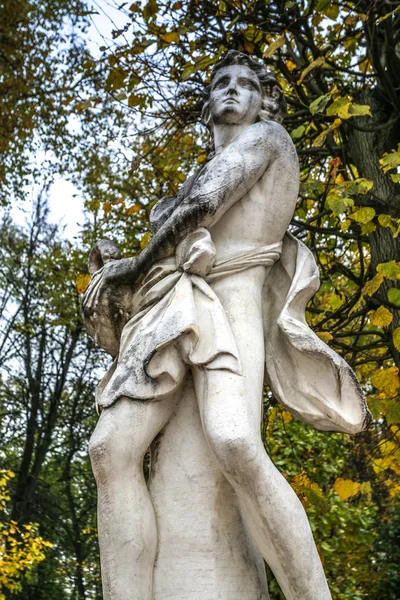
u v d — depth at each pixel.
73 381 18.89
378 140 6.80
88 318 3.38
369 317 5.76
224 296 3.23
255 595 2.98
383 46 6.73
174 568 2.97
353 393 3.12
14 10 11.01
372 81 7.14
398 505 12.44
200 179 3.29
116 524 2.95
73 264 14.93
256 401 3.03
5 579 10.75
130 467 3.00
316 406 3.19
